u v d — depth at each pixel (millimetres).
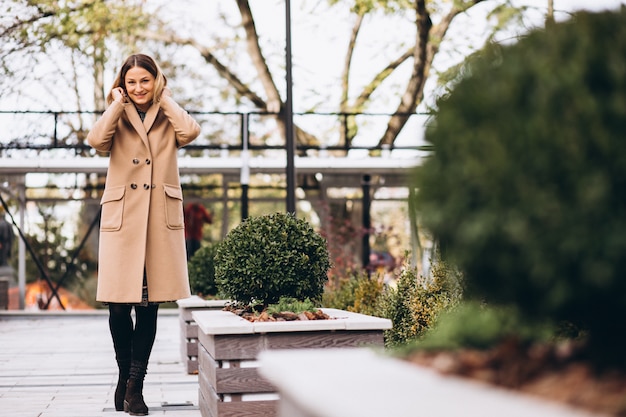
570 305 2203
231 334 5469
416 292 7250
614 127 2080
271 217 6992
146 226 6637
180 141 6859
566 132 2102
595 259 2078
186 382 8750
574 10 2314
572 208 2096
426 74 22938
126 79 6777
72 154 21062
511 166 2178
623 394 1948
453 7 22484
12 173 19391
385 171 20109
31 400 7594
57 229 21953
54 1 22203
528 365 2289
